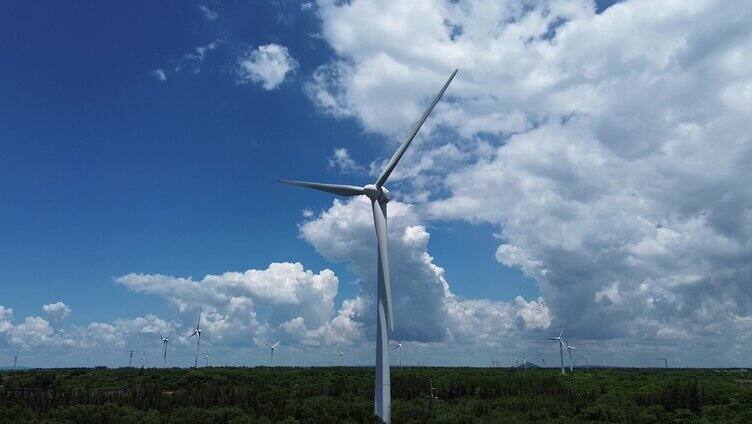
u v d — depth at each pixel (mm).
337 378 186000
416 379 164875
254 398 125938
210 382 185750
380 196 91500
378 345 86500
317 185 92375
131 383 183500
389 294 88250
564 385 174875
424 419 106312
